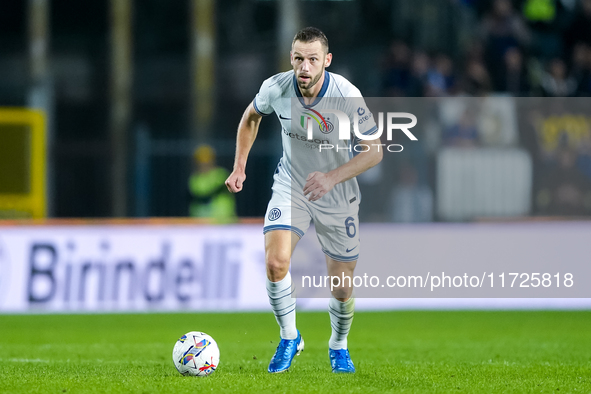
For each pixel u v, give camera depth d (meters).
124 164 58.31
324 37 17.08
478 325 34.72
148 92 71.06
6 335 31.00
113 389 16.08
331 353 19.00
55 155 57.84
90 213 57.03
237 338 29.55
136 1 75.25
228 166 48.38
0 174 44.22
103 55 74.88
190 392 15.58
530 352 24.98
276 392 15.53
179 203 47.50
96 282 38.25
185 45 75.44
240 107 68.44
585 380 18.27
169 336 30.50
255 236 39.06
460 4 60.56
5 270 38.06
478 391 16.39
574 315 38.69
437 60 54.44
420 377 18.34
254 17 73.75
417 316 38.38
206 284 38.66
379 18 64.00
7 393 15.81
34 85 62.00
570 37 54.38
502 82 52.88
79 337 30.20
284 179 18.38
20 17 77.81
